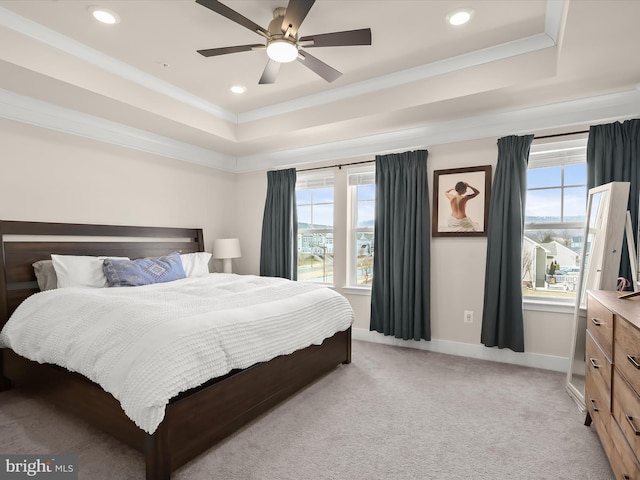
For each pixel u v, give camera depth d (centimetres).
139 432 166
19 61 234
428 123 349
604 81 259
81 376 199
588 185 286
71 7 220
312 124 356
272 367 227
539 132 312
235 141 408
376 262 384
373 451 187
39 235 300
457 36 250
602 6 179
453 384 274
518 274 308
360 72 304
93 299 227
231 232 491
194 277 363
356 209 421
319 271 450
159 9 222
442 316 356
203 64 292
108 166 349
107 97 285
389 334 374
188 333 179
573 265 312
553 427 211
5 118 280
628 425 138
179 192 420
